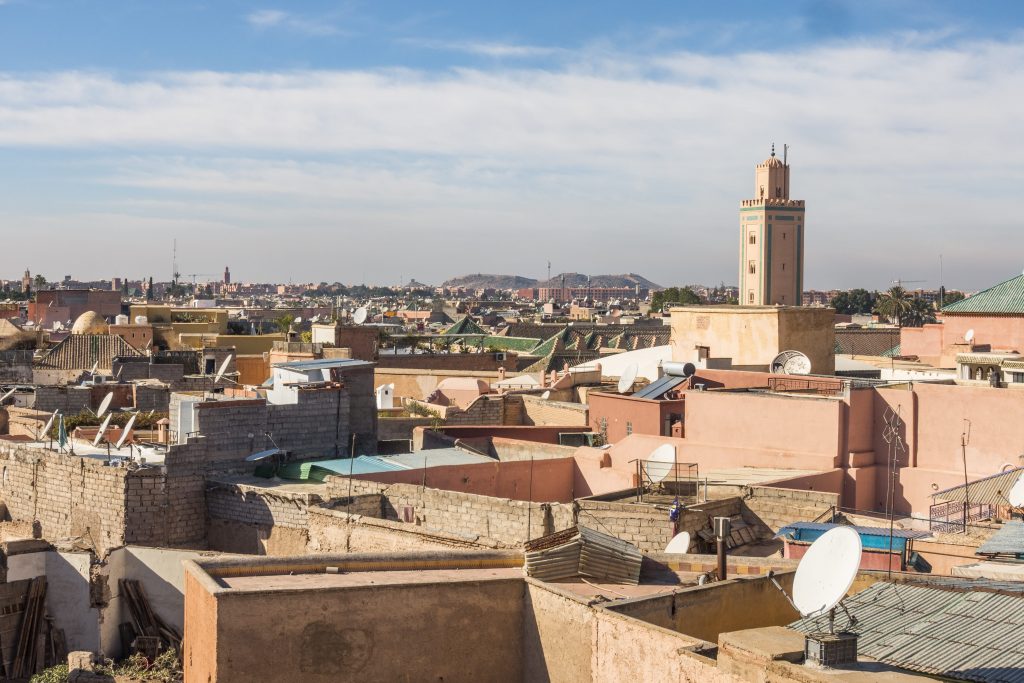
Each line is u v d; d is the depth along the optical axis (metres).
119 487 37.56
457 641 21.66
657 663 18.67
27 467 41.19
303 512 35.66
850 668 16.33
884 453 37.25
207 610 20.34
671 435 45.03
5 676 35.06
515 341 127.94
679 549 27.95
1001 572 22.50
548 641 21.42
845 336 100.81
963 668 16.09
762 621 21.55
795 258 192.62
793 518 31.78
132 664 34.44
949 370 59.12
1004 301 61.41
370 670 20.97
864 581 20.94
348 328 86.06
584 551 23.52
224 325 133.12
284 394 44.09
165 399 63.25
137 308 130.12
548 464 41.84
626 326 146.50
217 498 38.31
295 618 20.41
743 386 46.56
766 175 195.38
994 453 35.16
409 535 32.38
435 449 44.69
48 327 156.38
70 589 35.94
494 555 23.53
